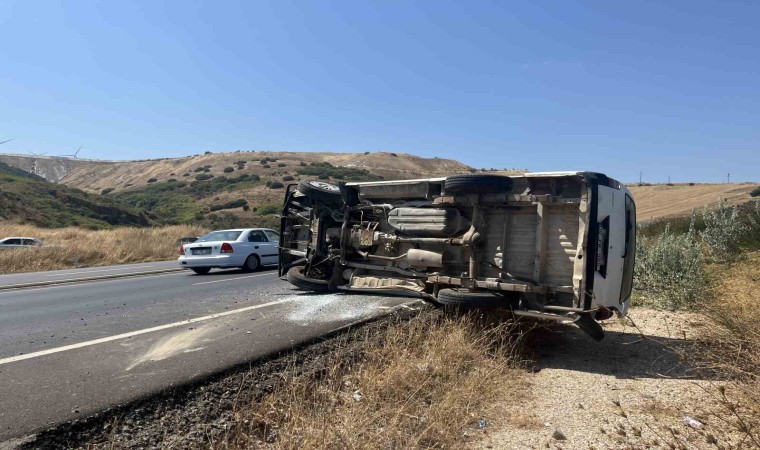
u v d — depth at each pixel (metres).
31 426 3.88
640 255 11.25
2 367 5.41
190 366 5.22
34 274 17.78
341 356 5.68
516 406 4.96
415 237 7.98
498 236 7.06
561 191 6.51
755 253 11.73
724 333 6.13
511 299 6.79
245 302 9.34
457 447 4.05
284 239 11.09
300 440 3.96
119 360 5.57
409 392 4.91
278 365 5.38
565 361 6.50
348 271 9.38
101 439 3.89
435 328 6.47
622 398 5.10
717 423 4.33
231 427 4.18
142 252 24.75
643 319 8.62
